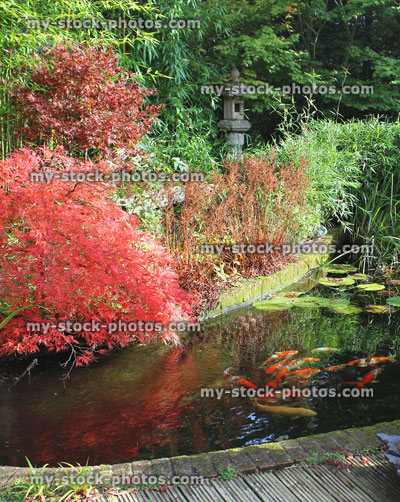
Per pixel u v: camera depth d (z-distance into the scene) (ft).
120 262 9.81
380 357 11.17
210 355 11.37
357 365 10.78
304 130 21.40
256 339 12.32
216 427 8.37
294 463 6.43
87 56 12.94
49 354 11.39
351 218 21.66
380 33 32.22
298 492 5.89
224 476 6.16
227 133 26.03
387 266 19.33
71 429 8.36
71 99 12.92
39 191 9.27
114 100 13.26
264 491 5.91
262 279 15.70
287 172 17.11
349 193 21.54
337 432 7.10
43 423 8.57
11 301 10.36
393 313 14.29
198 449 7.74
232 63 27.25
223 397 9.41
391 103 29.68
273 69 28.09
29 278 9.70
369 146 21.91
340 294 16.08
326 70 30.14
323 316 14.05
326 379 10.12
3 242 9.65
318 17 30.76
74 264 9.21
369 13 31.55
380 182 22.07
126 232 10.05
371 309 14.60
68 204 9.52
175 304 11.15
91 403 9.24
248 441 7.91
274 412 8.80
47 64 13.12
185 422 8.54
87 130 12.74
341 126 22.74
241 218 17.10
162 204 14.07
